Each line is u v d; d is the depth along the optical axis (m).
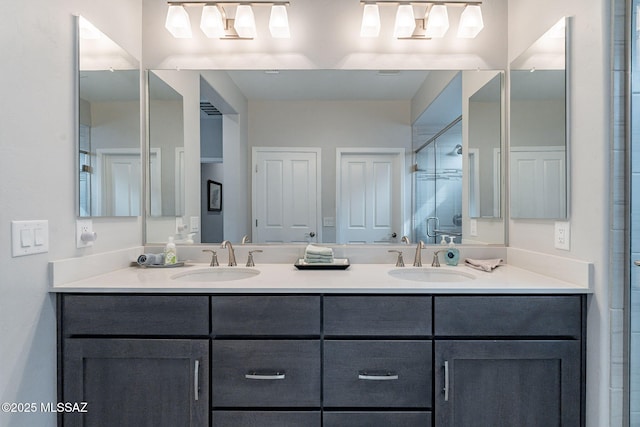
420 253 1.95
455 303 1.40
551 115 1.58
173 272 1.76
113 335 1.41
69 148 1.46
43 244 1.33
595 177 1.34
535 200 1.71
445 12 1.93
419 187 2.07
